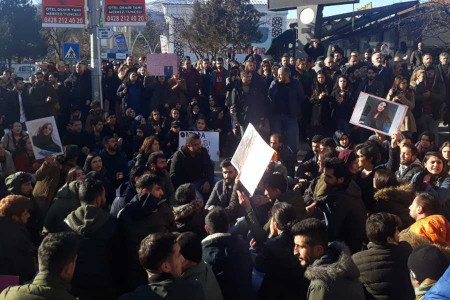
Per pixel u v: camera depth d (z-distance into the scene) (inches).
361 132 423.8
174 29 1449.3
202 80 526.3
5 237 184.7
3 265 183.3
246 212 204.7
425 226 170.9
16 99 492.7
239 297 165.2
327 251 148.6
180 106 471.2
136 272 178.4
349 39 891.4
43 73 530.9
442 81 435.8
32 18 1911.9
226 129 478.9
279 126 422.0
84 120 497.7
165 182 277.3
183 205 201.0
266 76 486.0
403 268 150.3
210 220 173.0
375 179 213.6
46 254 131.0
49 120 328.5
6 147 396.2
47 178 265.9
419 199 180.5
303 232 149.0
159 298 126.5
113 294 179.0
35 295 127.6
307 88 473.1
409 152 250.5
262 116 419.8
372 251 152.9
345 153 247.0
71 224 176.6
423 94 430.6
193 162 303.1
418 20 716.7
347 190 201.8
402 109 319.3
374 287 149.3
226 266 165.2
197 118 465.4
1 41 1841.8
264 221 221.6
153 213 181.8
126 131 438.0
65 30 1818.4
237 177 225.6
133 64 544.4
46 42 1930.4
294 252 155.3
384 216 154.3
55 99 488.7
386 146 321.4
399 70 463.5
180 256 140.3
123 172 343.9
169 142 425.1
